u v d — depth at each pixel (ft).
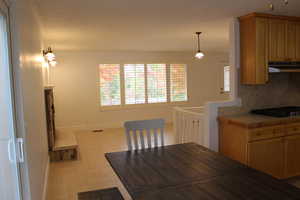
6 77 5.60
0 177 5.72
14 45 5.78
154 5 9.59
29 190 6.10
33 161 7.18
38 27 11.21
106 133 21.62
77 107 22.84
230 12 10.91
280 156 10.78
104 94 23.59
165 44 19.76
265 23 11.24
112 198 7.11
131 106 24.47
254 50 11.16
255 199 4.58
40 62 12.10
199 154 7.51
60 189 10.90
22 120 5.90
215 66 27.17
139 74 24.54
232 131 10.97
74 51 22.25
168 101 25.72
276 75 13.05
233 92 12.19
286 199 4.56
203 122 12.27
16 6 5.77
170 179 5.65
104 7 9.70
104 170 13.06
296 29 11.98
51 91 15.47
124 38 16.53
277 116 11.17
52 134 14.70
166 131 21.85
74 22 11.93
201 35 15.99
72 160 14.73
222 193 4.87
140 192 5.02
